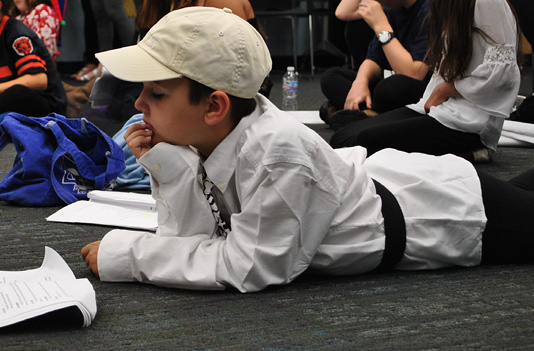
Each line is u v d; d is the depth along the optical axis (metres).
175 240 1.24
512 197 1.39
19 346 1.01
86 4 5.64
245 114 1.21
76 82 5.59
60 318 1.12
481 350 1.01
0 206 1.96
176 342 1.03
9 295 1.10
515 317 1.14
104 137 2.05
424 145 2.44
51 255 1.27
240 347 1.01
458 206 1.33
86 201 1.91
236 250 1.20
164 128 1.18
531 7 3.40
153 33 1.17
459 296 1.23
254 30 1.21
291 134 1.16
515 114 3.28
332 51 6.76
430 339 1.05
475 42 2.31
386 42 2.96
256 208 1.16
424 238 1.32
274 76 6.21
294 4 6.50
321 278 1.32
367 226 1.27
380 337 1.05
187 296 1.22
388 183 1.37
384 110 3.01
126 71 1.13
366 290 1.26
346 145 2.56
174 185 1.22
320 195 1.20
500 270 1.39
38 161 1.98
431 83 2.55
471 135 2.44
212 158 1.19
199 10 1.18
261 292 1.24
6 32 3.03
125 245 1.26
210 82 1.13
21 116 2.06
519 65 2.41
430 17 2.33
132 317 1.12
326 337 1.05
